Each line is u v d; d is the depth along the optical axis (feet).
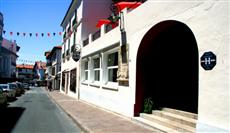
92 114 44.34
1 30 151.64
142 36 36.09
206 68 23.02
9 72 205.87
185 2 26.63
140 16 36.99
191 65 36.09
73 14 99.30
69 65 106.11
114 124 34.17
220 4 21.81
